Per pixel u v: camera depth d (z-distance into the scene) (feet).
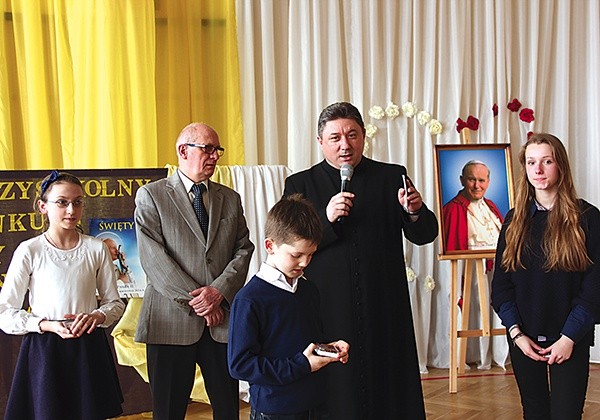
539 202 9.91
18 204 13.71
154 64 16.76
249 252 11.35
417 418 10.54
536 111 19.83
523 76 19.74
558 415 9.52
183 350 10.71
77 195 10.21
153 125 16.65
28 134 16.22
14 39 16.22
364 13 18.76
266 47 18.01
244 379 7.55
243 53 17.83
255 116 17.93
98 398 9.96
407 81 19.08
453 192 17.67
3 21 16.07
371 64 18.83
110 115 16.31
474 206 17.71
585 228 9.61
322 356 7.48
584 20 19.98
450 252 17.40
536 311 9.67
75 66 16.33
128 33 16.55
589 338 9.60
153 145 16.65
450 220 17.58
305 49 18.30
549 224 9.64
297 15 18.29
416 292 19.04
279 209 7.78
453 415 15.10
